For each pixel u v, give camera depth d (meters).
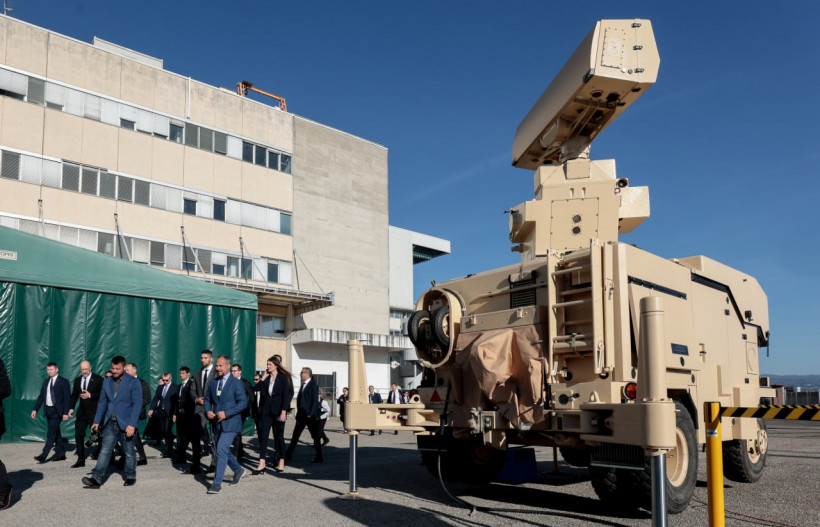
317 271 38.44
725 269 8.76
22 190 26.98
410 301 48.50
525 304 7.11
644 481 6.16
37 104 27.78
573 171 8.20
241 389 8.67
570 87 8.19
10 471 10.64
